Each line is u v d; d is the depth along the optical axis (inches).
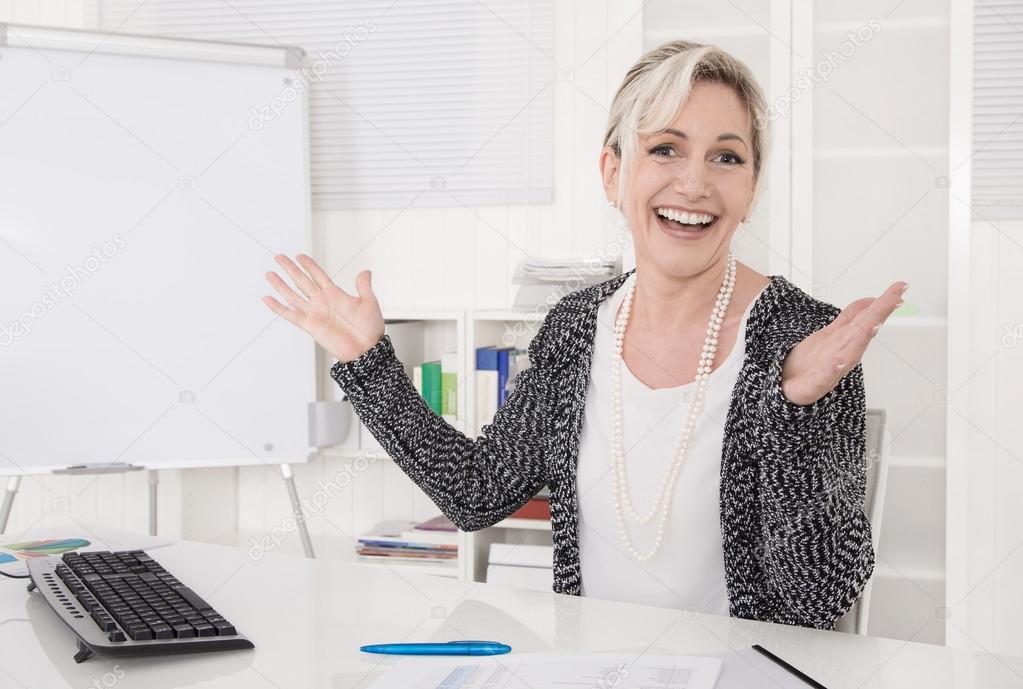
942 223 95.6
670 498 55.5
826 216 96.9
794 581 46.4
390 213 124.2
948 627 111.8
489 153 120.8
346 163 124.2
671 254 56.0
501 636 45.3
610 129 60.7
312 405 114.5
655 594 55.9
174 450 111.0
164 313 111.0
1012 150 108.6
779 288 56.2
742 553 51.8
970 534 111.9
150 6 126.9
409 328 118.3
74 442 108.7
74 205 109.1
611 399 58.3
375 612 49.2
